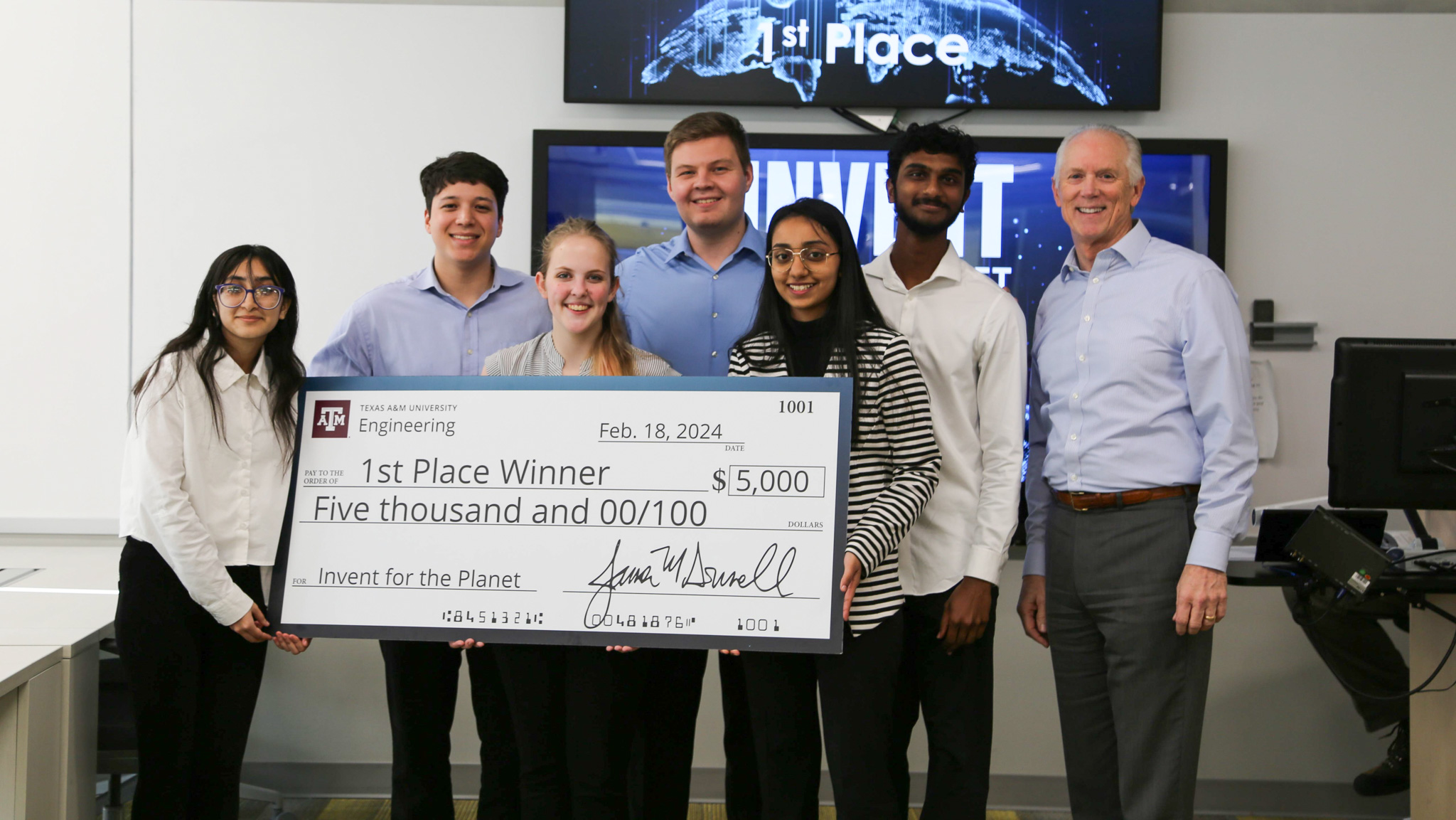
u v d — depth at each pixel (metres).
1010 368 1.99
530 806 1.91
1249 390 1.95
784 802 1.81
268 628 2.00
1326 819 2.93
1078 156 2.07
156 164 2.94
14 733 1.97
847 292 1.85
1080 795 2.13
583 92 2.89
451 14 2.94
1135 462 2.00
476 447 1.95
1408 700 2.59
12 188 2.95
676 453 1.88
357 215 2.95
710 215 2.26
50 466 2.97
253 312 1.97
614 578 1.86
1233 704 2.97
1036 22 2.86
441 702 2.18
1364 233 2.90
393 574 1.93
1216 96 2.90
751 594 1.81
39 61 2.93
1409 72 2.89
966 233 2.89
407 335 2.33
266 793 2.73
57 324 2.96
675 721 2.05
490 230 2.27
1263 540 2.17
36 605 2.41
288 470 2.04
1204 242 2.88
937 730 1.95
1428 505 1.92
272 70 2.94
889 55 2.87
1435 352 1.90
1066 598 2.12
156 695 1.96
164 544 1.92
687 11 2.88
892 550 1.78
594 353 2.06
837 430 1.83
